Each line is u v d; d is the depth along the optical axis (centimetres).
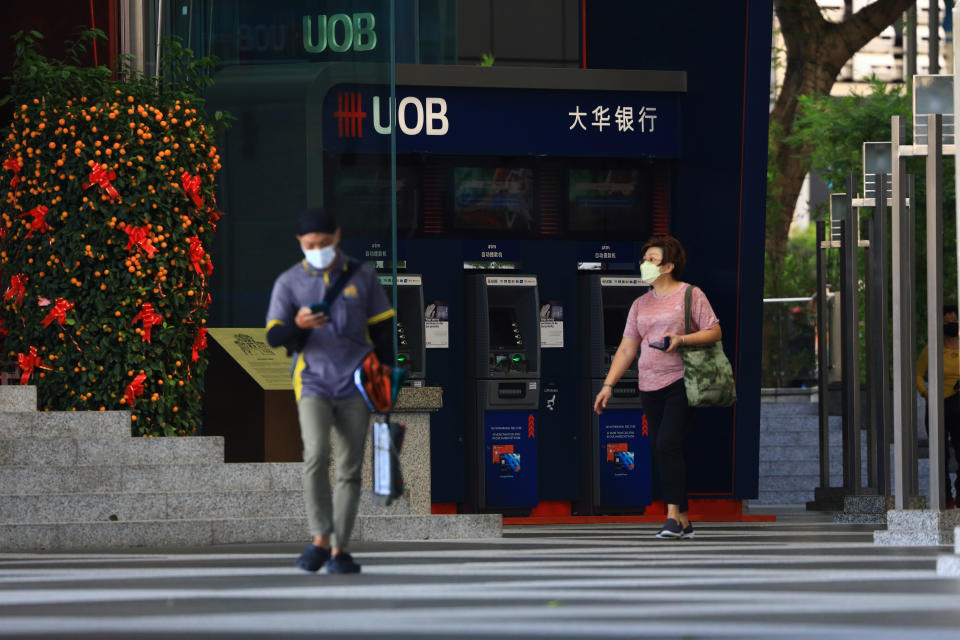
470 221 4094
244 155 3319
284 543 2739
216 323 3312
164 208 3078
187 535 2703
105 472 2825
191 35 3384
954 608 1473
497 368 4053
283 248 3294
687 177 4234
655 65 4281
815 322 5966
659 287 2911
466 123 4088
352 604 1552
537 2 4491
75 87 3105
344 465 1962
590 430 4122
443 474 4050
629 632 1293
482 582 1814
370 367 1930
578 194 4172
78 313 3059
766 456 5494
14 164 3100
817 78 8100
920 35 10406
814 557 2278
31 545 2617
